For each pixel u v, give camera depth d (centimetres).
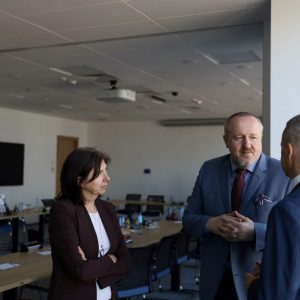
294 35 362
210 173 234
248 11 428
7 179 1143
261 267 152
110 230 245
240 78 742
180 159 1377
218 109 1120
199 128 1357
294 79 359
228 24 468
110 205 258
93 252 229
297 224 144
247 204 213
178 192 1373
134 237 537
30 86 840
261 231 197
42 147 1287
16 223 817
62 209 227
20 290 497
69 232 222
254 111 1139
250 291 167
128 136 1451
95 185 235
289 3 366
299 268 142
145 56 604
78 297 220
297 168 158
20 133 1204
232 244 212
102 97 794
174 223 682
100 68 681
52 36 519
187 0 405
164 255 467
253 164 218
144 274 400
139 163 1431
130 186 1438
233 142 213
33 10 435
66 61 638
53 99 998
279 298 142
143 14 443
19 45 557
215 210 224
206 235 221
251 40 523
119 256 244
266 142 388
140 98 962
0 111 1139
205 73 706
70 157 238
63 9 431
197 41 532
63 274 224
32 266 355
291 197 151
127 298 439
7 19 461
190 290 579
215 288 216
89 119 1407
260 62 630
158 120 1407
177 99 971
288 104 359
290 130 159
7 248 862
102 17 453
